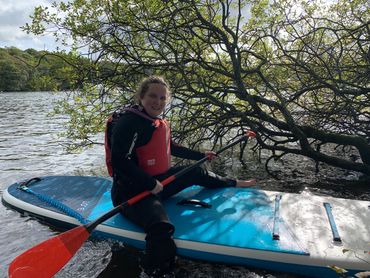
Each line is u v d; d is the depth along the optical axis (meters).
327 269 2.28
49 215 3.20
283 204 3.01
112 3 4.49
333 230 2.55
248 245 2.45
